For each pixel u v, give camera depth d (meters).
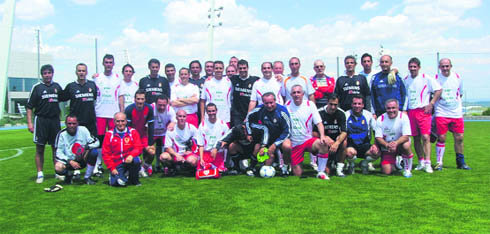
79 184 5.32
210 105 5.89
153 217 3.54
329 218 3.42
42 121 5.59
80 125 5.98
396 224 3.22
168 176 5.93
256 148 5.87
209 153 6.03
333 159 6.09
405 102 6.12
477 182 4.95
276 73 6.73
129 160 4.98
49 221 3.47
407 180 5.19
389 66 6.17
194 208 3.83
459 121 6.05
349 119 5.86
